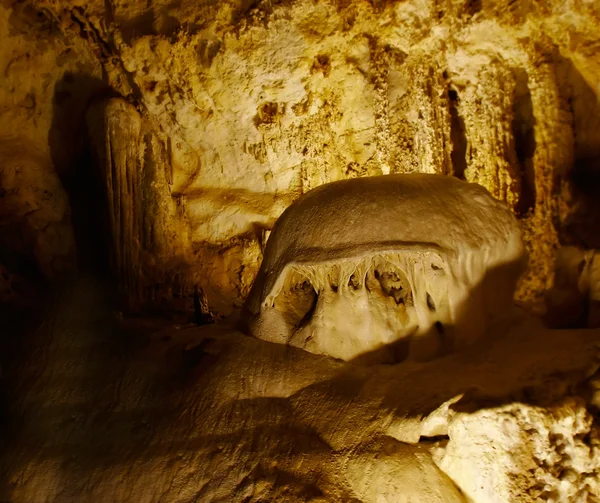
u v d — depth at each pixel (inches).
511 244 119.2
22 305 172.2
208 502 99.3
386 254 111.6
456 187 121.6
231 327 137.7
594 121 186.1
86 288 173.3
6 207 184.1
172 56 189.0
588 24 173.3
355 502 91.1
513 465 82.4
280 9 181.3
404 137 191.9
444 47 187.2
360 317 114.7
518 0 173.8
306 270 118.7
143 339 140.6
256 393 112.9
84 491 112.9
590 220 177.9
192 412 113.0
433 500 86.7
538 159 185.0
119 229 190.2
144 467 109.3
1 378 145.1
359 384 106.7
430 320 113.3
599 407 89.0
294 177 214.8
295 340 119.5
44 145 195.6
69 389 133.6
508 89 189.3
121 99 192.7
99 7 185.8
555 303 172.1
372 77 192.9
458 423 83.9
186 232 215.2
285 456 99.4
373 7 180.7
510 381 93.3
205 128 207.9
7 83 184.5
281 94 199.2
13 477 121.4
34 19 183.5
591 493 84.3
